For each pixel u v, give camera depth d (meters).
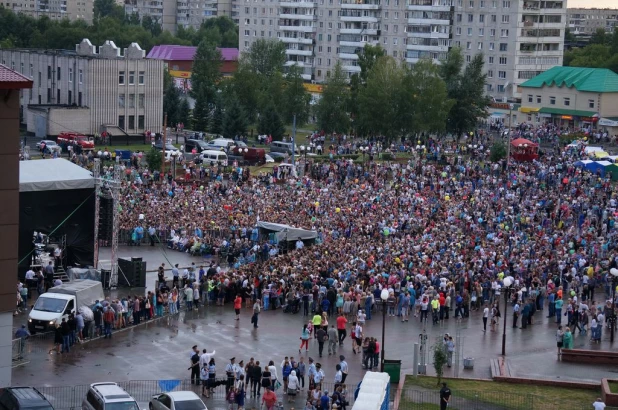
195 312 71.81
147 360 59.94
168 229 94.94
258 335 66.38
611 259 80.62
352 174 126.00
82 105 167.25
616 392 55.94
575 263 80.25
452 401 53.66
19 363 57.88
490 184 118.50
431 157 145.75
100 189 78.00
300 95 192.38
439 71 181.62
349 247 83.56
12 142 50.03
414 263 77.62
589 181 117.94
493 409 52.84
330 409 51.06
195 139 155.38
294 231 89.50
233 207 101.25
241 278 74.31
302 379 56.06
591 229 92.62
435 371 60.41
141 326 67.62
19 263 74.00
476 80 181.50
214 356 61.22
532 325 71.50
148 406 49.94
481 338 67.81
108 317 64.38
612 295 72.00
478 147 152.25
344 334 64.69
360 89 177.62
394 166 130.12
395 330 68.81
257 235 91.75
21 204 73.56
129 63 169.12
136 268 77.75
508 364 62.16
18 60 179.00
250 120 195.38
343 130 177.38
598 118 192.88
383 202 105.00
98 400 45.53
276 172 125.94
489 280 75.44
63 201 75.62
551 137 175.12
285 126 193.12
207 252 91.12
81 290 65.50
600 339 67.69
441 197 109.00
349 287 72.44
